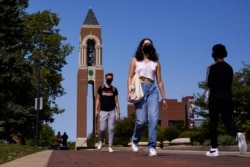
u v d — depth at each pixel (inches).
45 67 1749.5
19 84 1141.1
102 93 490.6
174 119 3767.2
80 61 3068.4
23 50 1517.0
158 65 310.0
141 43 309.3
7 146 600.4
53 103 1747.0
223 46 320.5
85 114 3031.5
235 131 319.0
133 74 309.9
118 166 205.3
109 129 490.6
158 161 237.5
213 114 324.2
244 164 213.3
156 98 304.8
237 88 928.3
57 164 233.0
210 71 320.5
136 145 338.6
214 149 320.2
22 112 1175.6
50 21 1790.1
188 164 212.7
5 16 1159.0
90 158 285.4
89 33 3088.1
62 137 1653.5
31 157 326.3
